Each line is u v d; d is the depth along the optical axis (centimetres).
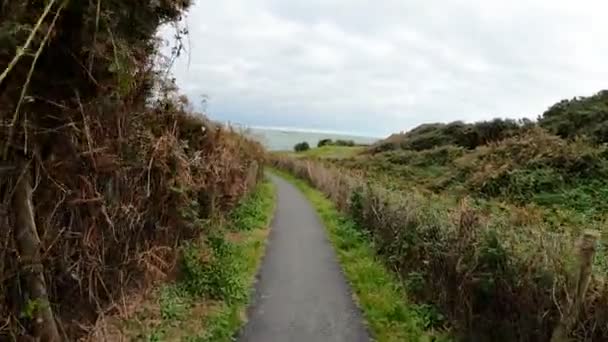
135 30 460
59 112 431
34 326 402
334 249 1132
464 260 603
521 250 547
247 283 803
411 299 739
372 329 639
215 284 721
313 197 2364
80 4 369
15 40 332
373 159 3897
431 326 649
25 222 396
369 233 1166
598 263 506
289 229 1399
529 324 512
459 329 605
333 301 749
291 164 4175
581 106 3133
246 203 1614
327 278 880
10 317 383
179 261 747
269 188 2669
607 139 2453
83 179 475
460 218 657
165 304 623
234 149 1346
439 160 3281
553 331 485
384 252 975
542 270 507
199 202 948
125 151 560
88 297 500
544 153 2159
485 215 670
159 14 491
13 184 389
